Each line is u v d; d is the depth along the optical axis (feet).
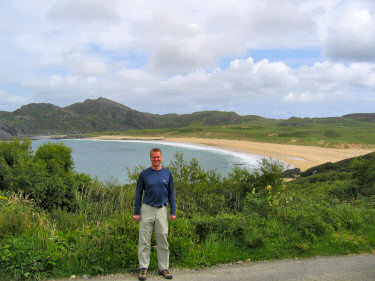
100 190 25.79
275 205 20.56
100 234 13.73
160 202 12.67
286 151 233.35
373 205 29.66
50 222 17.93
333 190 47.55
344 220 21.16
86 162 196.24
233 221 17.52
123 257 13.00
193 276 12.39
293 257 15.46
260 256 15.11
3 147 44.60
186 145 356.18
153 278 12.09
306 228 18.22
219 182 30.40
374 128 426.92
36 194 32.83
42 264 11.78
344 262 14.97
